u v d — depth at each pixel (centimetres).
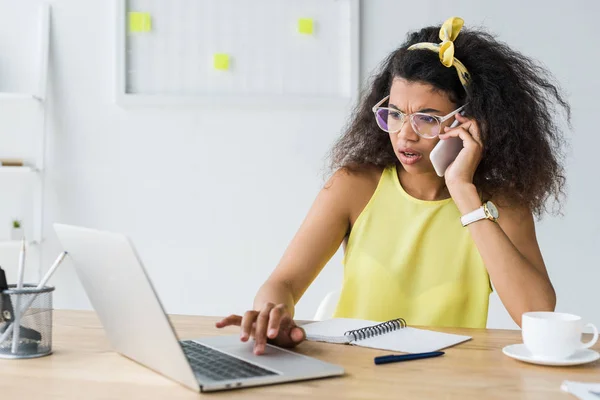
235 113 298
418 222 169
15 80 302
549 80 290
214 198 301
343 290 172
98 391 91
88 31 300
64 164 302
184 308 303
